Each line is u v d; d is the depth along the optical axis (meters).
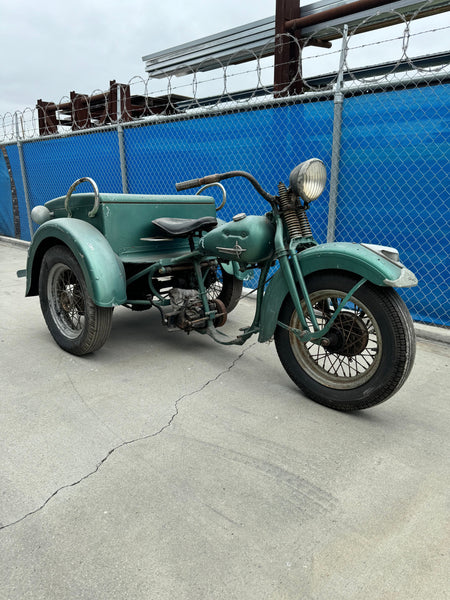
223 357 3.28
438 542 1.59
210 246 2.85
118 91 5.95
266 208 4.70
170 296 3.19
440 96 3.42
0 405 2.52
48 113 10.02
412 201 3.72
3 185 8.67
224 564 1.48
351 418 2.43
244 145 4.69
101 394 2.67
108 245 3.02
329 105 3.98
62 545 1.55
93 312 2.96
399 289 3.95
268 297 2.62
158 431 2.28
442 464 2.03
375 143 3.80
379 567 1.48
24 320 4.08
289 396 2.68
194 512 1.72
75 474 1.93
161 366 3.10
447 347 3.51
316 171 2.36
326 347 2.49
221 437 2.23
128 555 1.51
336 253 2.29
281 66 5.64
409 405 2.59
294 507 1.75
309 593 1.38
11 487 1.84
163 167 5.57
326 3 5.45
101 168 6.46
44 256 3.28
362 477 1.94
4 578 1.42
